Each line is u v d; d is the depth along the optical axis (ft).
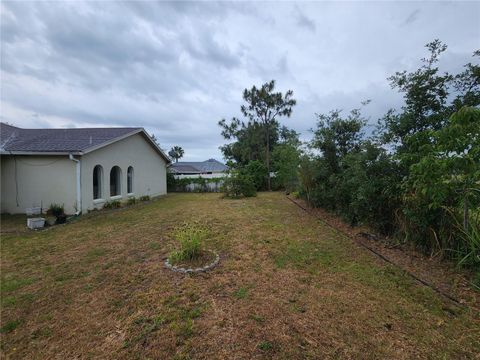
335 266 13.29
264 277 11.98
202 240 17.19
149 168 44.52
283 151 52.01
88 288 11.22
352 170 19.06
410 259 13.83
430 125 14.60
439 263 12.89
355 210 19.39
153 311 9.34
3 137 32.71
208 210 30.73
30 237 19.49
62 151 27.14
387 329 8.25
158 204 36.94
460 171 10.36
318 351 7.30
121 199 35.60
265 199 40.96
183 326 8.44
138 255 15.14
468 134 9.60
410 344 7.59
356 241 17.42
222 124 67.92
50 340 8.02
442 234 12.92
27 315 9.34
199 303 9.79
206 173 112.47
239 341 7.73
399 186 14.78
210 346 7.55
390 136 16.30
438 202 11.54
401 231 15.84
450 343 7.65
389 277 11.96
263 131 57.36
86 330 8.43
